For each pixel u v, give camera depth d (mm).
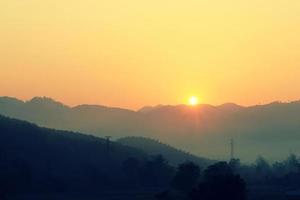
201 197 176500
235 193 175250
